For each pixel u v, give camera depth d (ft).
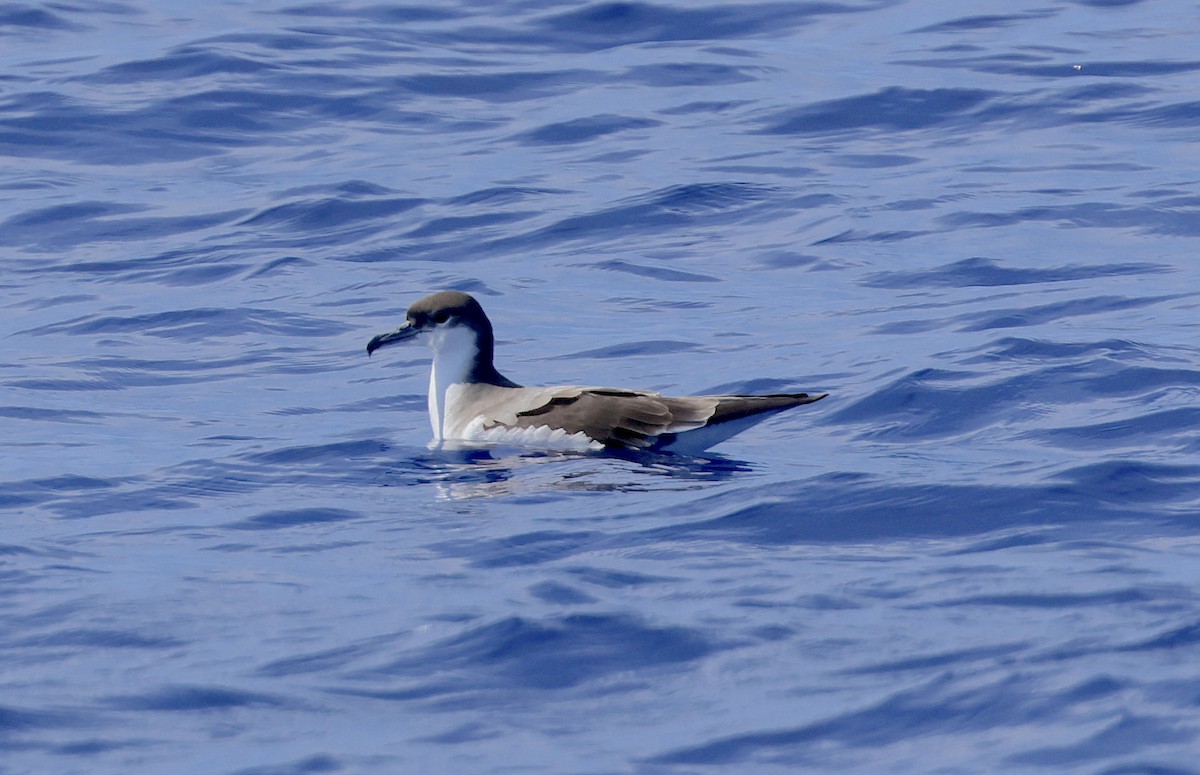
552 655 45.83
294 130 139.85
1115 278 100.01
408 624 48.24
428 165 131.03
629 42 165.48
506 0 176.45
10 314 100.83
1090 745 39.52
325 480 67.26
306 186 125.70
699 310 98.58
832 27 170.50
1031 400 75.36
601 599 50.21
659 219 117.70
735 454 70.08
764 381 82.48
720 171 127.44
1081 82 147.23
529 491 64.39
